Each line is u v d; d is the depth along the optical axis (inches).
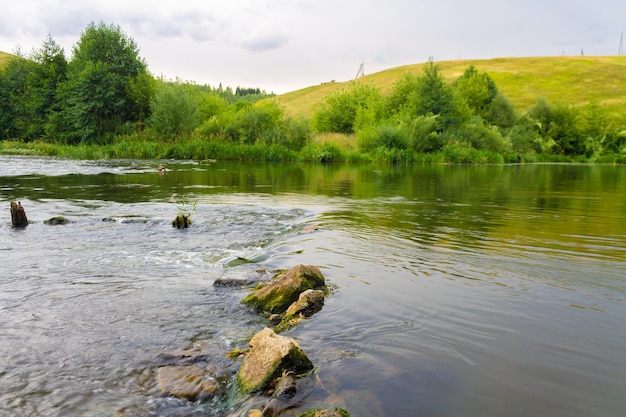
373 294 189.8
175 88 1702.8
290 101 4065.0
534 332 150.7
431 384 118.9
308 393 115.7
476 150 1599.4
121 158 1378.0
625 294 188.4
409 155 1437.0
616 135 2085.4
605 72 3405.5
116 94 1775.3
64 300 182.1
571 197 548.7
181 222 337.1
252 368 124.6
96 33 1804.9
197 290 198.8
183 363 133.3
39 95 1893.5
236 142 1562.5
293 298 183.2
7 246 270.5
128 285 203.2
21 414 108.2
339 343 144.0
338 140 1758.1
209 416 110.3
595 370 125.6
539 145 2095.2
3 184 621.3
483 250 266.4
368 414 106.3
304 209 430.0
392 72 4033.0
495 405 109.4
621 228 336.2
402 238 299.9
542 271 222.5
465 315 166.1
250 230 329.4
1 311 169.0
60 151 1461.6
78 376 125.4
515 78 3435.0
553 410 107.3
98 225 339.0
